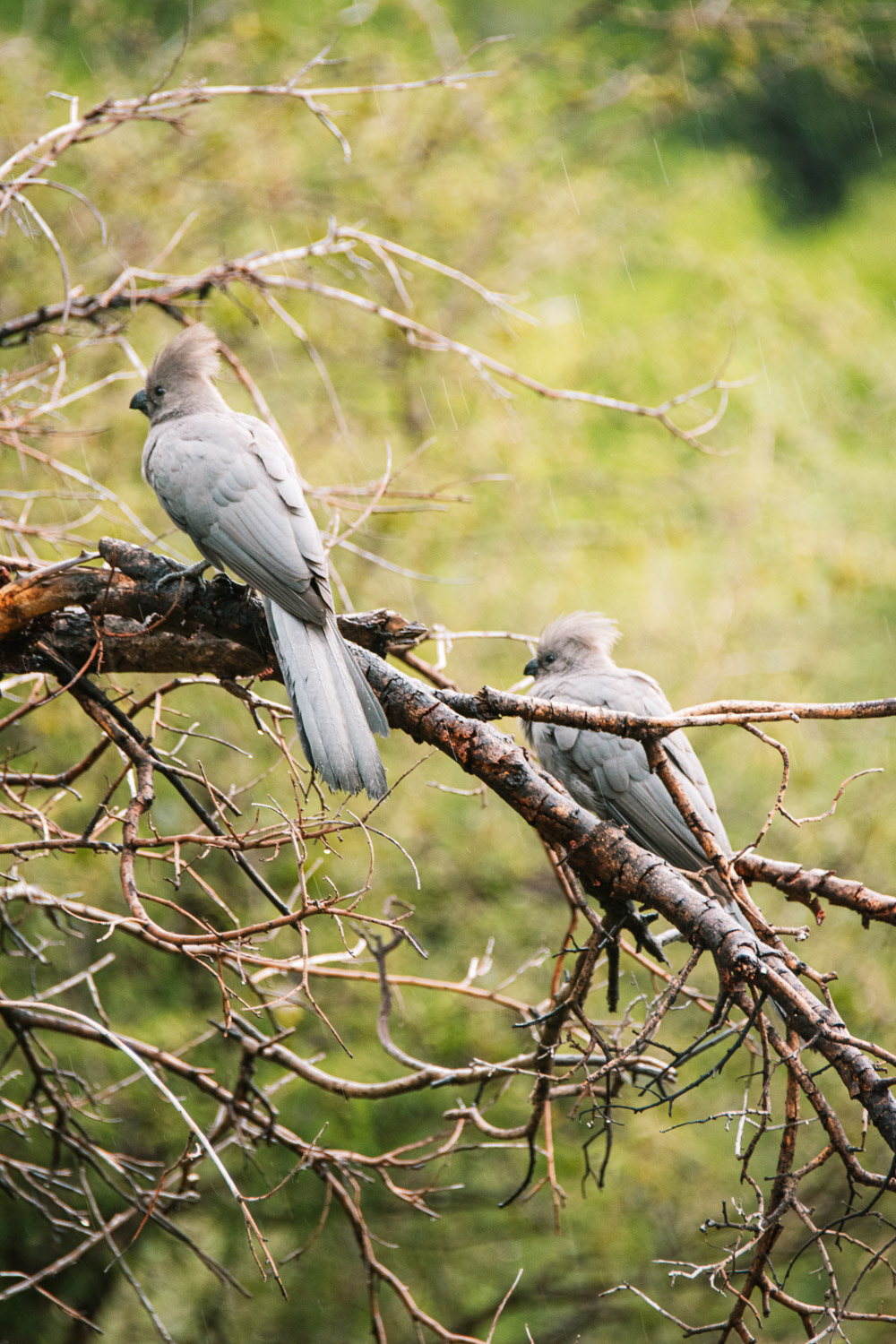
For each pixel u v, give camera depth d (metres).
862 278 19.58
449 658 14.34
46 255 13.20
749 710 6.52
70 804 12.55
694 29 14.13
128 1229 12.46
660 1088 6.12
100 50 14.01
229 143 13.17
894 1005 13.11
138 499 13.43
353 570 14.28
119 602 6.77
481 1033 13.54
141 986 12.96
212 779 12.86
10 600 6.71
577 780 9.52
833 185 20.23
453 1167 13.55
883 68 18.27
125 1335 12.86
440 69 14.28
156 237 13.56
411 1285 13.56
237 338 13.66
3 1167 8.86
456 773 14.10
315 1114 12.92
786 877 6.93
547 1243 14.26
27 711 7.15
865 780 14.66
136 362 9.09
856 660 15.45
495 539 15.11
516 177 14.76
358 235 9.68
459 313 14.59
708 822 9.16
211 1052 12.86
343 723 6.29
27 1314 12.20
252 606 7.03
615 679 9.70
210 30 13.98
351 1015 13.27
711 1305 13.62
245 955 6.53
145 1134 12.88
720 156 19.44
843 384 16.70
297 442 13.95
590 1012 13.57
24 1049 8.76
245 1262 12.81
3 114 12.72
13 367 12.79
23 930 12.37
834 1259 13.24
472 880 14.30
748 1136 13.45
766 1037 5.52
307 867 12.40
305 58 13.45
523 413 14.94
